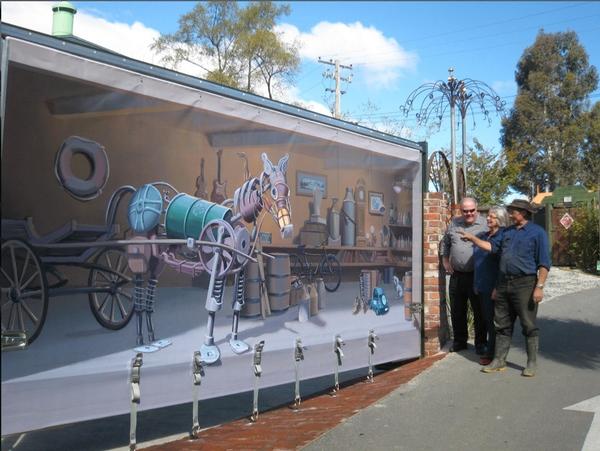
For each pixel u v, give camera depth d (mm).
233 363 5516
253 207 5727
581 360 7652
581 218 21188
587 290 15266
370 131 7227
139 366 4668
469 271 8180
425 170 8375
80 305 4375
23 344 4051
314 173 6457
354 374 8547
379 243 7520
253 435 5473
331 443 5168
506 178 19953
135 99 4672
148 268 4816
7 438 5770
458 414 5809
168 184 4953
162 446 5238
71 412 4309
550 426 5414
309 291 6414
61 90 4227
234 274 5535
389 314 7711
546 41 42406
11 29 3875
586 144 41219
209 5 31656
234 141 5504
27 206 4078
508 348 7250
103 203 4512
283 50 31703
